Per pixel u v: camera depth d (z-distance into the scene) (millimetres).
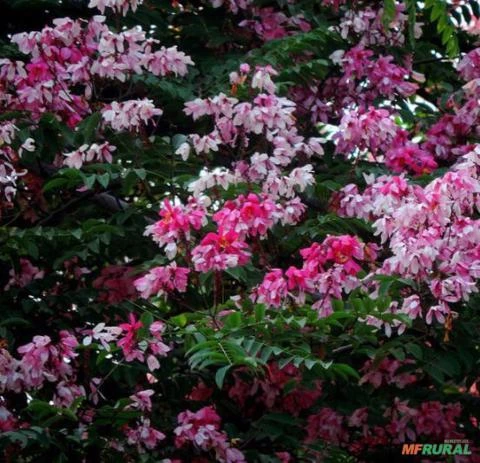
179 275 4414
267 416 5270
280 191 4891
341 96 5902
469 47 6805
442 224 4277
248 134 5430
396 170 5371
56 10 6164
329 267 4441
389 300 4238
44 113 5164
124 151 5324
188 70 5848
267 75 5090
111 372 4871
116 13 5438
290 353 4199
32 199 5820
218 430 5262
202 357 4016
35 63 5223
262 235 4574
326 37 5953
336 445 5625
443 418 5617
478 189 4254
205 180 4758
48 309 5156
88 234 5082
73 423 4824
